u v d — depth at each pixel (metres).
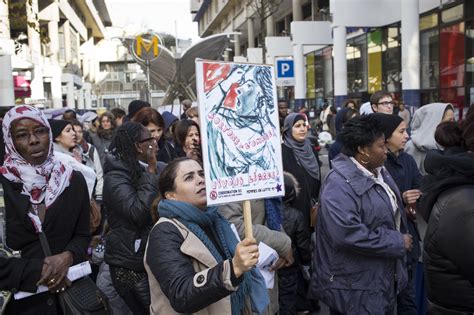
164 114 7.02
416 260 4.39
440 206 2.61
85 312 2.94
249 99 2.48
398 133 4.34
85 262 3.06
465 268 2.50
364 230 3.29
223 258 2.73
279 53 25.61
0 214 2.89
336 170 3.50
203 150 2.36
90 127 8.92
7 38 17.89
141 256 3.47
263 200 4.13
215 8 56.84
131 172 3.58
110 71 81.81
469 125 2.79
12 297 2.87
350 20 18.14
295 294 4.62
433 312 2.75
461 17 16.05
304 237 4.54
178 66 24.34
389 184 3.75
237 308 2.74
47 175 2.95
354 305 3.38
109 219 3.61
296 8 30.47
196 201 2.69
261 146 2.49
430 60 18.00
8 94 17.84
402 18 16.09
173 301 2.35
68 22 46.47
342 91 20.25
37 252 2.91
